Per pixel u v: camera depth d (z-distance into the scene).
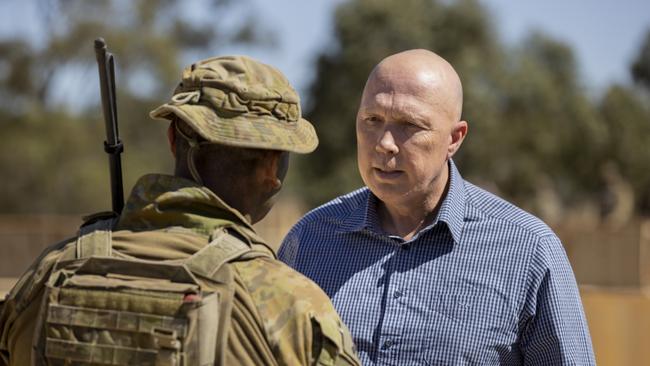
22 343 3.21
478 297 4.08
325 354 3.07
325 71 34.66
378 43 34.06
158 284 3.04
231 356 3.03
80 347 3.02
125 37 37.75
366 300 4.21
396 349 4.10
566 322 4.08
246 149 3.27
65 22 38.09
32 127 36.59
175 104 3.19
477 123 34.88
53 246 3.36
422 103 4.07
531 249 4.11
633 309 10.49
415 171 4.09
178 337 2.96
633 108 42.25
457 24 34.84
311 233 4.50
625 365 10.47
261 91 3.23
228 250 3.13
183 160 3.30
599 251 13.95
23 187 36.50
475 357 4.04
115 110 3.44
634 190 41.47
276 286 3.12
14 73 37.12
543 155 37.88
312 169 34.50
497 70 35.66
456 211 4.20
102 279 3.09
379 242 4.30
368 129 4.15
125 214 3.25
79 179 36.28
